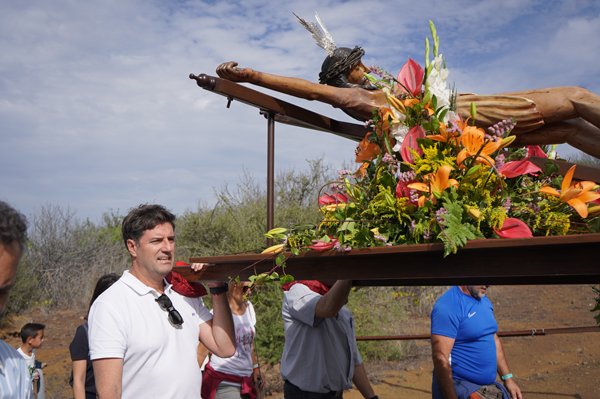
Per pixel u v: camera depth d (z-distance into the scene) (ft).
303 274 8.07
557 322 35.27
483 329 13.88
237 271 9.03
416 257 6.97
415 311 39.70
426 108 8.06
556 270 5.98
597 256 5.74
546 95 8.24
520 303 40.96
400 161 8.17
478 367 13.94
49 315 46.44
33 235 53.52
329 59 10.44
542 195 7.39
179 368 9.55
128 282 9.61
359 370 15.20
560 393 23.58
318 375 13.46
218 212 35.91
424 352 32.48
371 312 32.58
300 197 38.58
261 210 35.63
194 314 10.24
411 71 8.42
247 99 8.75
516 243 6.01
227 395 15.53
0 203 5.30
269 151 9.41
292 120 10.09
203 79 8.13
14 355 6.25
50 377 30.12
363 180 8.48
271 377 27.32
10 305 46.06
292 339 13.78
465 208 6.91
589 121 8.11
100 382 9.00
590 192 6.97
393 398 24.38
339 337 13.97
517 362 28.99
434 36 8.30
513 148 8.91
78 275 52.75
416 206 7.31
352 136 10.73
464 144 7.29
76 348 13.98
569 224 7.11
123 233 9.87
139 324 9.34
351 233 7.47
